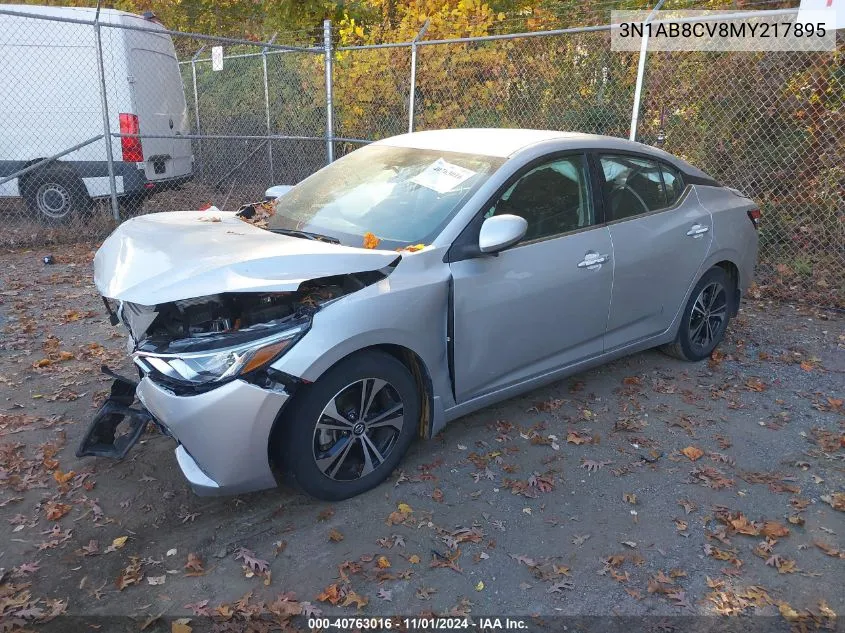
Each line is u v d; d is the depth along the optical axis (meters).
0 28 8.16
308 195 4.36
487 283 3.63
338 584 2.86
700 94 7.21
